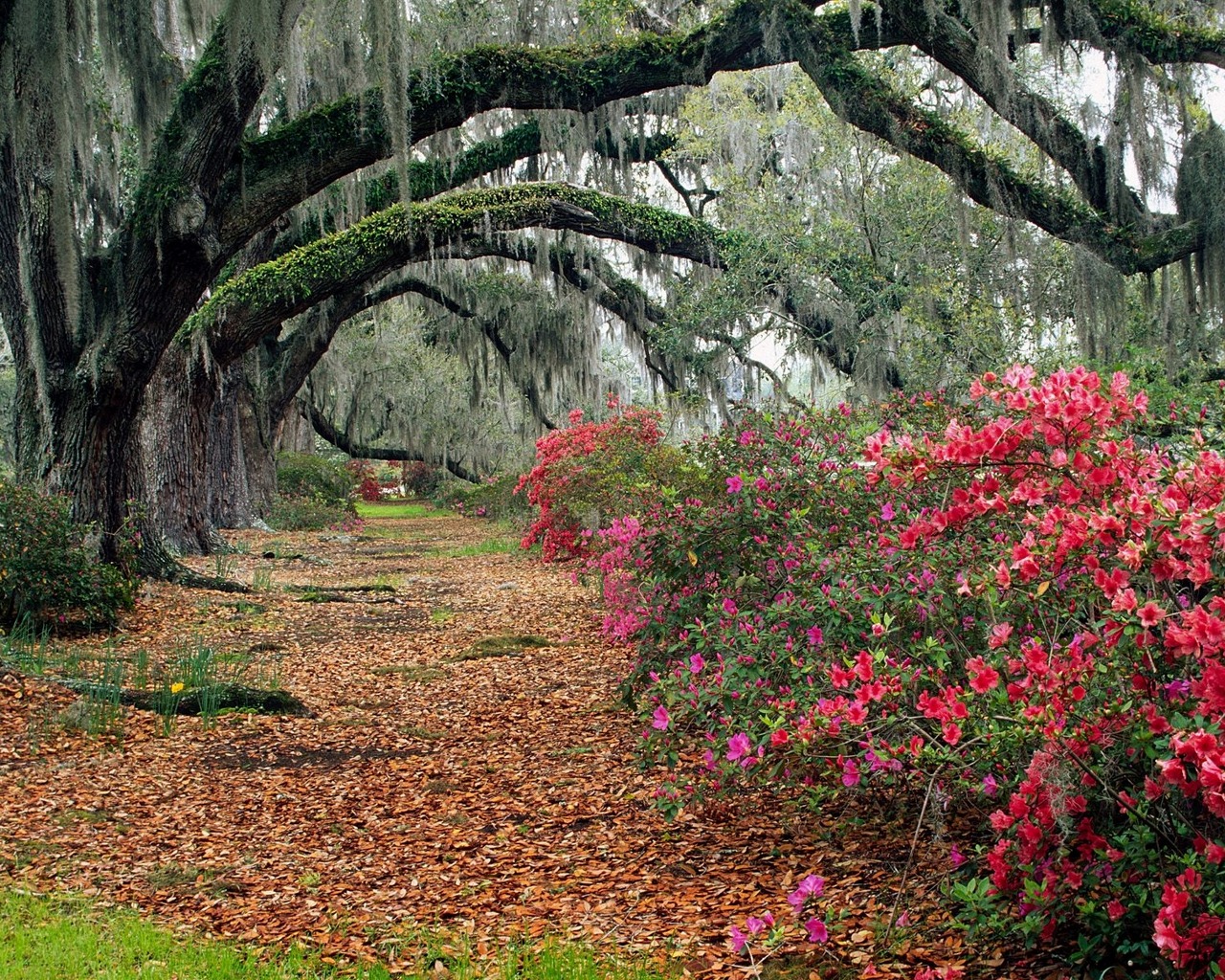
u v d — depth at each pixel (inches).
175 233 388.5
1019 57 485.7
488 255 749.9
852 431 243.9
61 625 376.2
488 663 345.7
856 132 539.2
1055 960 120.5
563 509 530.3
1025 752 124.2
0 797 206.2
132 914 155.6
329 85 592.7
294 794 216.4
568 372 976.3
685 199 899.4
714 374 742.5
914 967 124.5
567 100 440.1
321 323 957.8
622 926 146.6
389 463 2222.0
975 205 510.3
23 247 399.9
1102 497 120.7
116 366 412.2
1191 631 97.0
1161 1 430.9
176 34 459.2
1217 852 93.2
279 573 617.0
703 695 161.2
